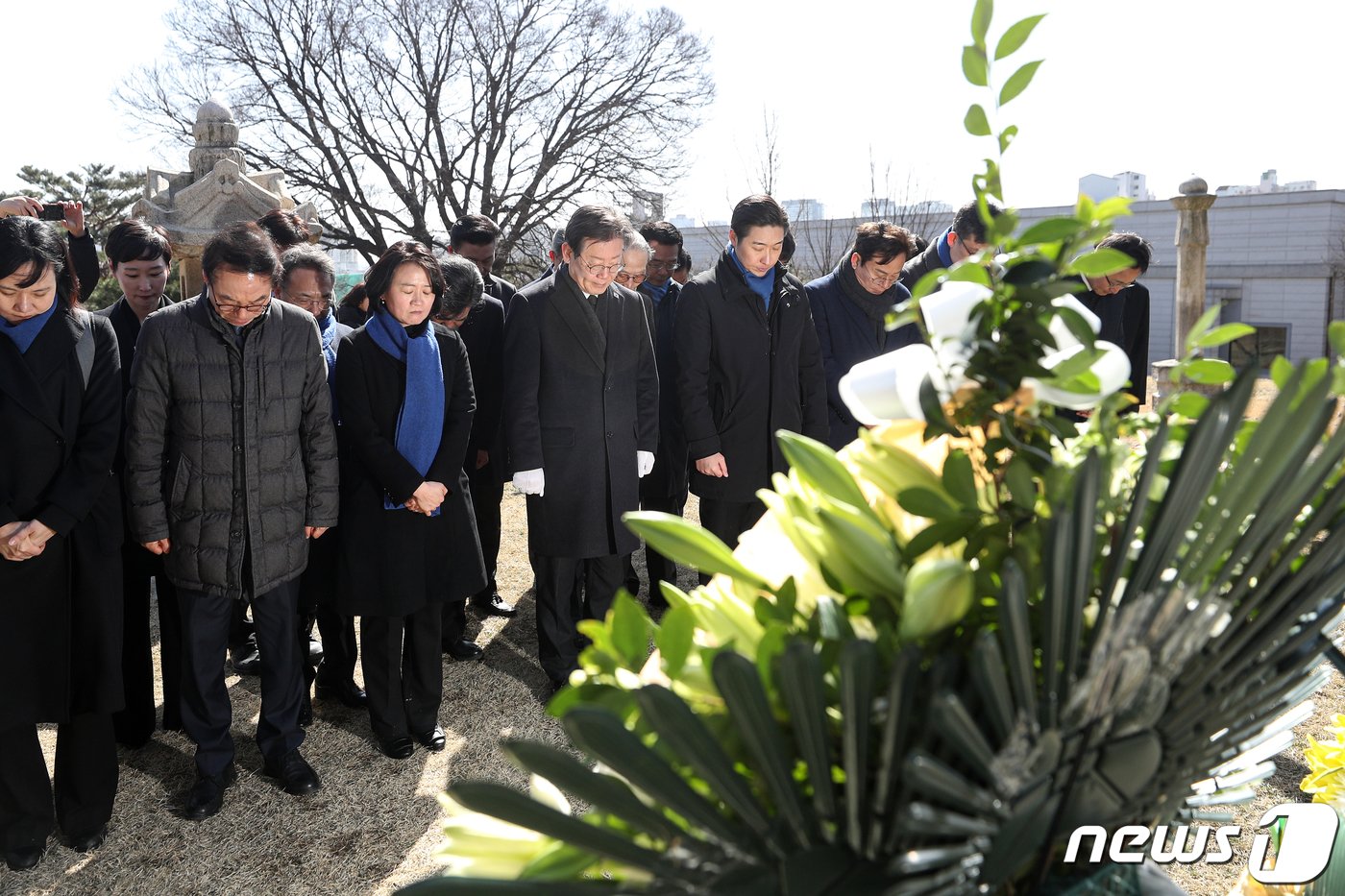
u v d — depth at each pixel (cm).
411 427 340
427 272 340
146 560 357
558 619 411
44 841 302
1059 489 63
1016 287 62
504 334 391
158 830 317
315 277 385
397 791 339
